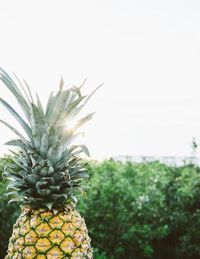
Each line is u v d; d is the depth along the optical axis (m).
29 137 0.56
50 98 0.55
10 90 0.54
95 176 1.37
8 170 0.57
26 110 0.55
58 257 0.52
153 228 1.41
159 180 1.48
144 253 1.32
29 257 0.52
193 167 1.75
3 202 1.15
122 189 1.33
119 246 1.34
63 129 0.55
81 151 0.57
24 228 0.54
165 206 1.49
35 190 0.54
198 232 1.44
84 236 0.56
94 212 1.29
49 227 0.53
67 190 0.55
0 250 1.17
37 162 0.53
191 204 1.53
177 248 1.45
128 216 1.34
